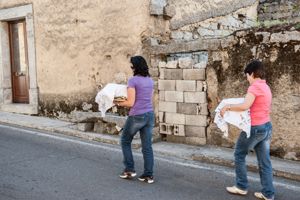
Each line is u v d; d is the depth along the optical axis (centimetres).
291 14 1012
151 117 488
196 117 670
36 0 939
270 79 580
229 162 564
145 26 729
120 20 759
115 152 643
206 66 652
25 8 966
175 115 695
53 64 915
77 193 451
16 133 795
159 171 542
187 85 675
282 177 515
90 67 830
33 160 595
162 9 752
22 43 1030
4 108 1048
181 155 614
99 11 796
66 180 499
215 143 659
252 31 599
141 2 723
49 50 920
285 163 551
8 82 1061
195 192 458
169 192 457
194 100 669
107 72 797
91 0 809
